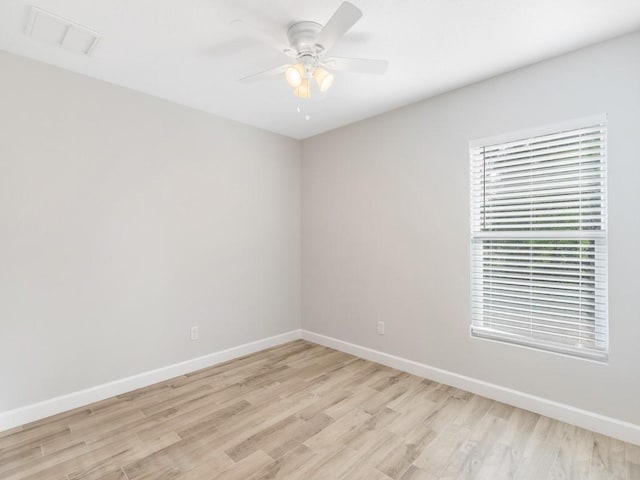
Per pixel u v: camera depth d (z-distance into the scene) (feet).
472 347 8.82
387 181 10.56
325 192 12.47
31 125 7.44
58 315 7.83
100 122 8.41
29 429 7.16
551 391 7.60
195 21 6.20
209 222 10.61
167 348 9.70
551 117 7.48
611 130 6.79
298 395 8.71
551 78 7.48
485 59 7.50
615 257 6.79
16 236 7.27
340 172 11.94
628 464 6.05
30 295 7.47
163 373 9.58
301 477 5.80
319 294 12.78
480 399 8.46
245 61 7.61
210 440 6.82
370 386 9.21
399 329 10.34
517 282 8.23
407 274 10.11
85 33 6.55
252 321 11.85
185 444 6.69
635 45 6.53
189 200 10.12
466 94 8.80
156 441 6.78
